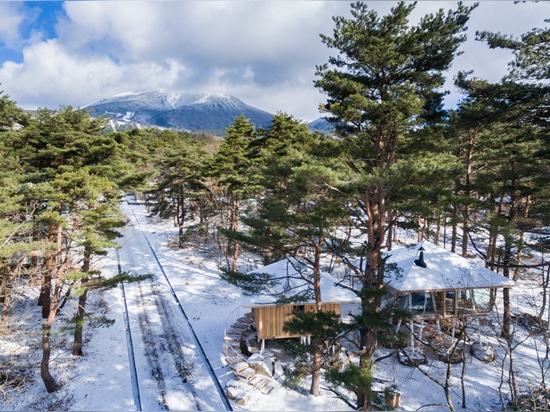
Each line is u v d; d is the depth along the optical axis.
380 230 12.58
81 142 16.94
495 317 20.19
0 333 15.97
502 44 11.34
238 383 14.84
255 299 17.59
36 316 20.52
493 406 13.89
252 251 14.32
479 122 12.02
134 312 22.17
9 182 14.59
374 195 13.08
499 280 17.98
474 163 23.88
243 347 17.91
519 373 16.27
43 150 17.02
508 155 18.83
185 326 20.59
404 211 12.02
